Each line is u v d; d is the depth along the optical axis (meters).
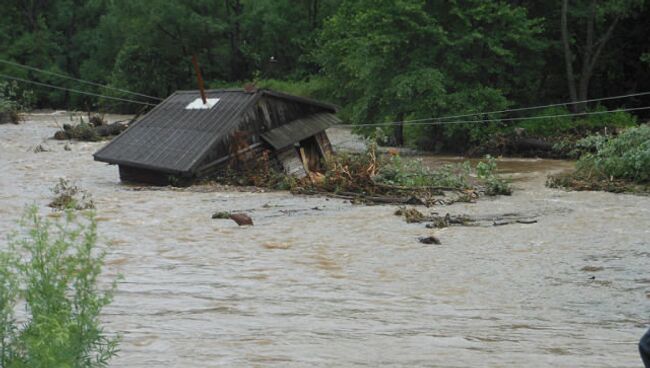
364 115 35.62
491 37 34.56
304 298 9.98
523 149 31.89
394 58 34.56
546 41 37.72
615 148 22.72
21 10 80.62
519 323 8.71
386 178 21.83
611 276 11.55
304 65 68.12
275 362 6.80
